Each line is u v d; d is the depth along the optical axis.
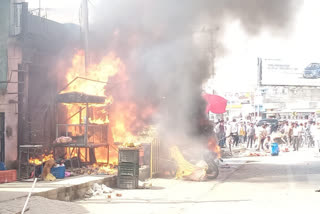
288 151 24.17
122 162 10.07
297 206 7.60
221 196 8.95
